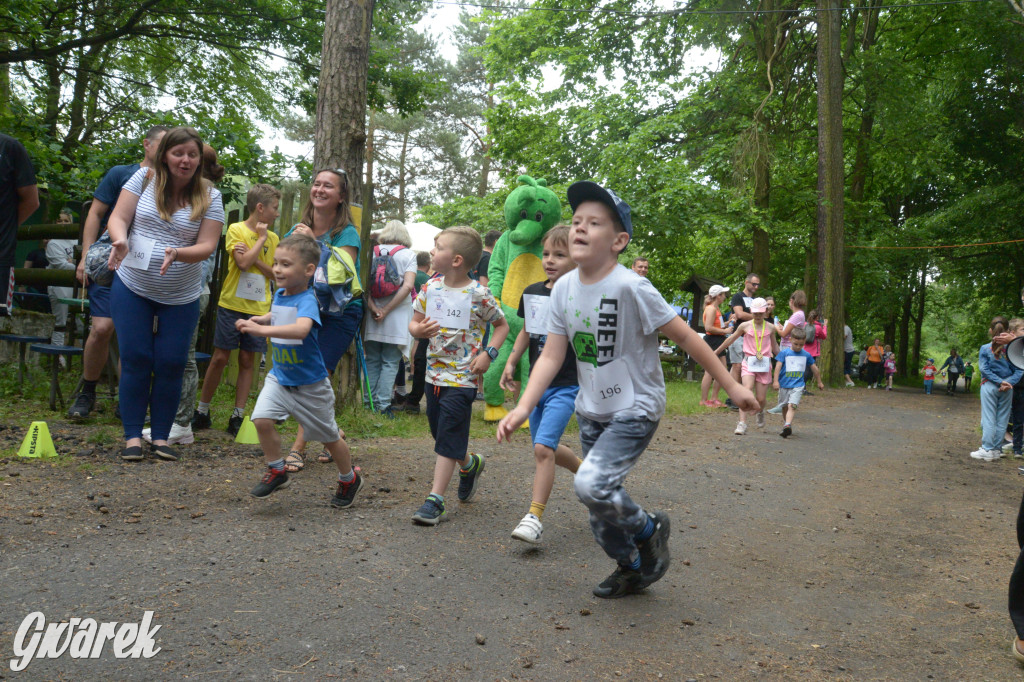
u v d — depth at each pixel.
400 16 18.34
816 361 19.91
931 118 25.42
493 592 3.40
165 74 18.91
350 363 7.29
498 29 22.94
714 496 5.75
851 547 4.66
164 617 2.86
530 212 7.69
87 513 3.94
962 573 4.28
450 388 4.40
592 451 3.13
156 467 4.95
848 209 24.48
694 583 3.77
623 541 3.26
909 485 6.91
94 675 2.42
